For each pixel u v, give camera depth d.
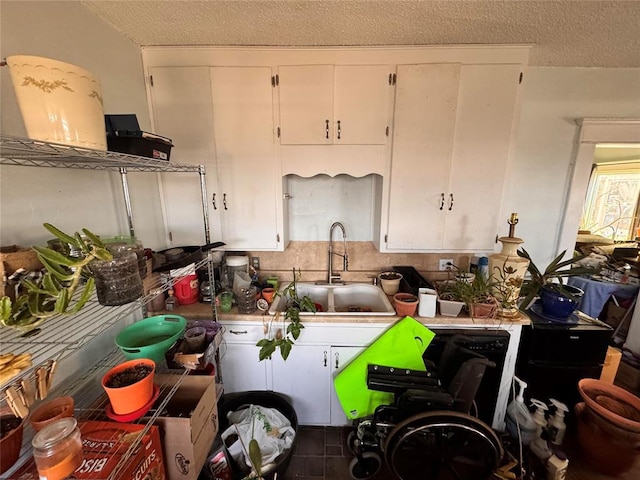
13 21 0.92
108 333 1.23
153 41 1.52
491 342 1.54
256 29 1.41
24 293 0.69
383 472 1.54
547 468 1.46
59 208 1.06
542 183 2.03
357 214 2.10
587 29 1.39
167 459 1.04
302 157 1.70
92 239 0.72
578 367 1.69
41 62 0.65
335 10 1.24
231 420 1.53
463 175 1.69
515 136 1.65
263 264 2.13
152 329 1.22
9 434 0.65
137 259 0.91
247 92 1.62
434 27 1.38
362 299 2.04
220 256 1.88
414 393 1.27
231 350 1.67
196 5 1.21
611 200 4.73
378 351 1.52
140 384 0.88
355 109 1.64
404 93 1.61
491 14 1.27
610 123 1.90
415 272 2.01
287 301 1.88
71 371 1.03
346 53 1.58
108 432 0.89
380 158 1.70
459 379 1.30
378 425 1.39
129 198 1.38
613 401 1.61
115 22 1.33
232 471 1.31
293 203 2.09
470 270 1.98
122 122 1.06
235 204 1.76
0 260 0.67
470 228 1.76
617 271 2.75
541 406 1.61
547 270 1.71
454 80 1.59
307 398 1.74
